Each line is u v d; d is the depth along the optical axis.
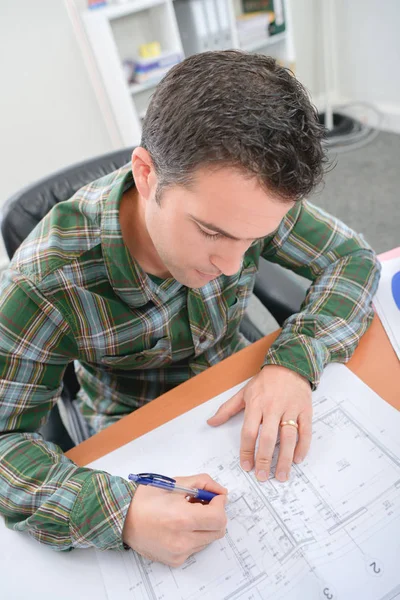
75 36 2.02
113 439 0.60
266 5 2.38
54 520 0.49
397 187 2.18
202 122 0.39
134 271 0.60
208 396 0.63
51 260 0.60
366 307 0.68
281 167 0.40
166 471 0.55
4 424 0.60
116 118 2.20
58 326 0.62
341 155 2.55
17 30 1.90
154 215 0.50
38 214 0.85
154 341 0.70
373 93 2.72
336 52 2.79
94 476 0.52
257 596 0.43
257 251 0.74
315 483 0.51
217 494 0.50
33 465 0.55
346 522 0.47
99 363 0.73
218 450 0.56
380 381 0.60
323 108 2.96
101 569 0.48
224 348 0.82
